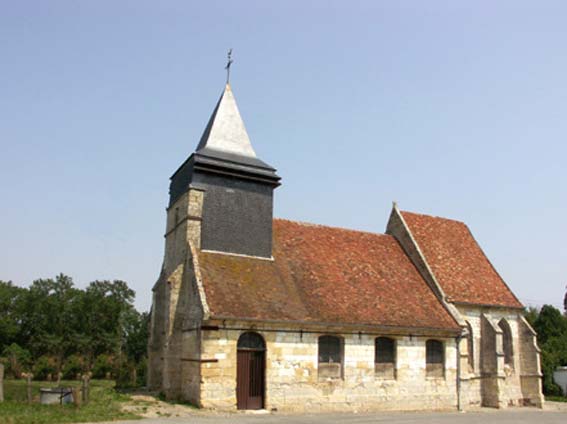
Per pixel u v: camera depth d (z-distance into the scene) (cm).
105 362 7281
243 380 2125
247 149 2644
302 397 2214
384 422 1861
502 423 1989
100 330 7862
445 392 2611
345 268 2727
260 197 2566
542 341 4734
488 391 2844
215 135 2595
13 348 7219
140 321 7869
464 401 2650
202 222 2386
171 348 2295
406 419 1998
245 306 2158
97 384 4047
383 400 2416
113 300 8050
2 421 1528
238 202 2498
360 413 2245
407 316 2572
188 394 2136
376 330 2442
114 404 1978
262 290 2298
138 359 7488
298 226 2888
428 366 2614
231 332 2103
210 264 2297
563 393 3812
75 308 7862
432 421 1956
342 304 2447
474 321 2934
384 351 2503
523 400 3044
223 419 1767
